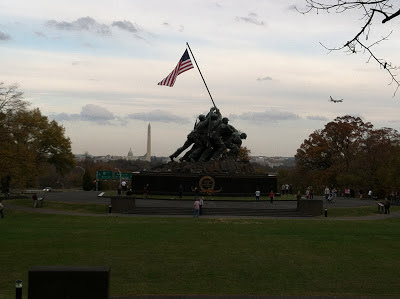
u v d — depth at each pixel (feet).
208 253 104.94
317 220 178.19
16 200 229.45
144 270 88.17
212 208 199.62
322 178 356.59
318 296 70.90
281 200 237.25
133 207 197.47
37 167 306.55
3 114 217.56
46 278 45.60
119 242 117.60
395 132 355.77
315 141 372.79
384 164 323.78
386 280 83.35
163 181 250.57
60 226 148.66
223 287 77.46
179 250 107.96
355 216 201.36
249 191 252.21
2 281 79.36
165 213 192.65
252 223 162.50
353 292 75.36
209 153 269.23
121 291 73.92
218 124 269.85
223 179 250.57
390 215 206.08
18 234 129.59
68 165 338.95
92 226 149.18
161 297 69.31
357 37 45.19
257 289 76.48
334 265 94.79
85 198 241.55
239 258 100.07
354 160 346.13
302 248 113.29
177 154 272.31
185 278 82.89
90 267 47.01
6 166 208.64
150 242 118.21
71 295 45.68
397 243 123.03
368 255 105.70
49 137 319.88
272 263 95.81
